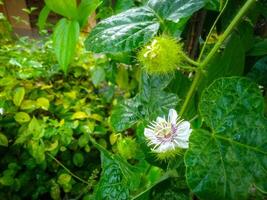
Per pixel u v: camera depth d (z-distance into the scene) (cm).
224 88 16
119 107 23
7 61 52
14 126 46
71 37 22
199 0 17
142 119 22
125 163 19
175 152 16
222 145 15
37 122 43
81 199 47
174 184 17
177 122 17
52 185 46
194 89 19
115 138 44
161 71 17
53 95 51
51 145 44
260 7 23
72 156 48
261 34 28
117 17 18
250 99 16
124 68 47
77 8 23
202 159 15
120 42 17
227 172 15
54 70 53
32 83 52
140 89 22
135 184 18
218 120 16
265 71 23
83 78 58
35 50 58
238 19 17
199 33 26
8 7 80
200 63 18
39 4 83
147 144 19
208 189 14
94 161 49
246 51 23
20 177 45
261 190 14
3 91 47
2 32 64
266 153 15
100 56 53
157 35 19
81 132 46
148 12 18
